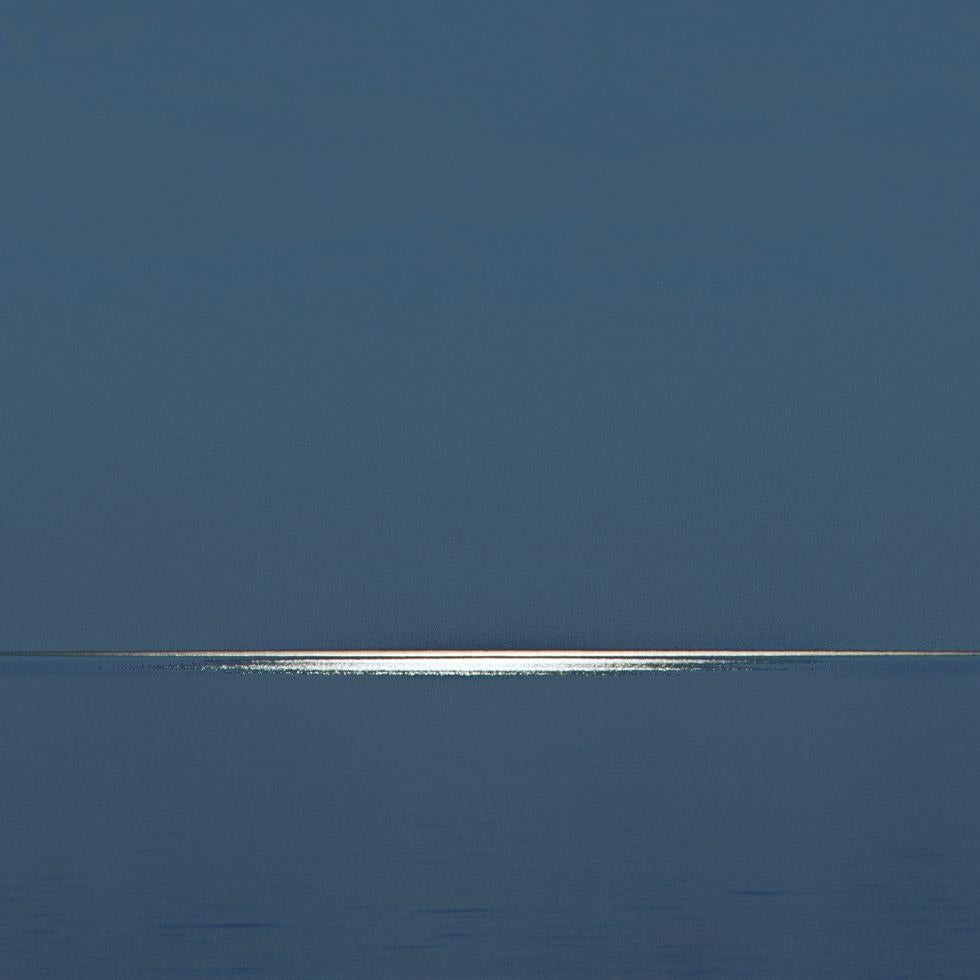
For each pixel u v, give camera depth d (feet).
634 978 303.27
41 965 313.32
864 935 336.08
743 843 460.55
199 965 313.12
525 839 472.85
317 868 419.33
